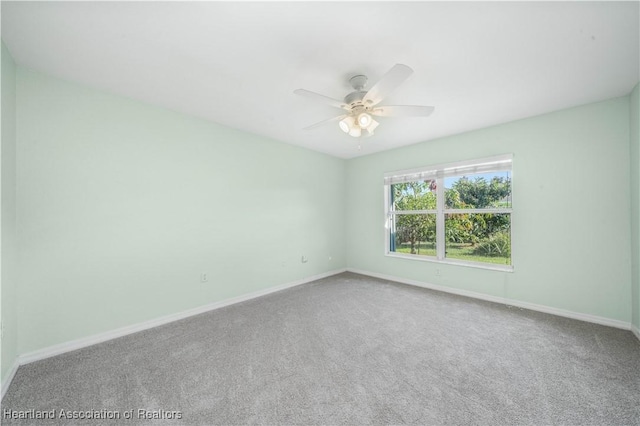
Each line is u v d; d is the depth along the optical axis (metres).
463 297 3.42
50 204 2.04
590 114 2.60
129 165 2.45
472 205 3.54
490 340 2.26
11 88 1.80
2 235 1.65
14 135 1.86
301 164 4.20
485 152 3.28
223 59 1.87
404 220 4.32
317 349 2.13
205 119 3.01
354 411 1.46
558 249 2.80
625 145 2.43
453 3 1.36
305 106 2.66
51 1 1.32
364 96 1.93
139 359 1.99
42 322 2.00
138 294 2.50
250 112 2.82
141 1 1.33
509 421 1.38
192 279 2.89
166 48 1.74
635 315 2.35
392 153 4.32
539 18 1.47
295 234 4.09
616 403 1.50
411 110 2.08
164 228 2.68
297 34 1.60
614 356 1.98
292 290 3.79
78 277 2.17
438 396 1.57
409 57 1.84
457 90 2.32
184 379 1.75
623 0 1.33
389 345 2.19
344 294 3.58
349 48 1.74
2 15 1.41
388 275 4.40
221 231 3.16
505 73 2.05
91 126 2.24
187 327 2.56
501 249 3.32
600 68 1.98
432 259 3.86
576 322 2.61
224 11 1.41
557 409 1.46
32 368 1.86
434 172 3.82
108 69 1.99
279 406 1.50
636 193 2.30
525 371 1.81
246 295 3.41
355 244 4.90
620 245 2.47
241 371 1.83
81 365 1.91
